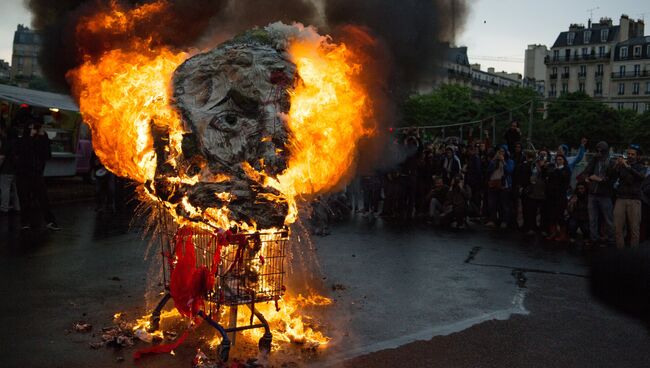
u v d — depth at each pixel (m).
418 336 5.10
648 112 59.72
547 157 12.03
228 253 4.55
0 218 11.11
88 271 7.16
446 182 14.11
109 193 12.69
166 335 4.86
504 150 12.82
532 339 5.11
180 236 4.70
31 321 5.16
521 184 12.03
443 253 9.24
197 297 4.38
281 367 4.26
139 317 5.34
